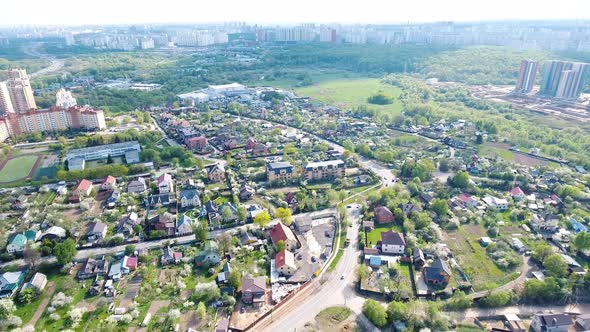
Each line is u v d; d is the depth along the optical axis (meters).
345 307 154.38
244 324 144.38
